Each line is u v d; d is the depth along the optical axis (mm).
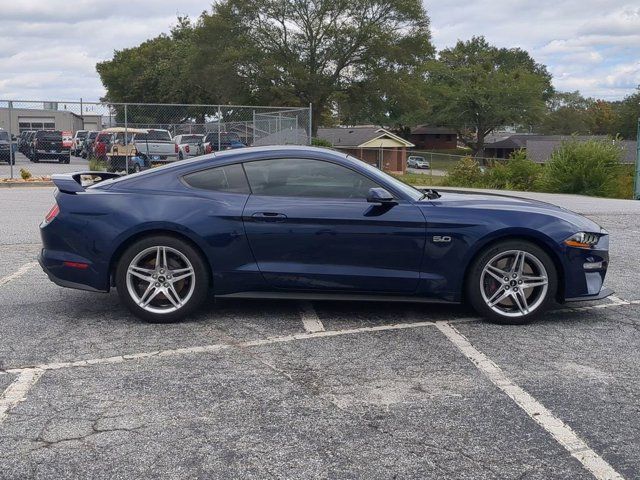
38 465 3299
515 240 5562
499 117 78250
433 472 3254
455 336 5363
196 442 3541
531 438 3613
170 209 5457
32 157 33438
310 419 3826
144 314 5586
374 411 3941
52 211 5648
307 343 5172
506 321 5648
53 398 4090
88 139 33594
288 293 5582
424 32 59625
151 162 21609
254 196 5555
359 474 3227
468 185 29516
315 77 57656
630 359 4879
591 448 3510
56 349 4992
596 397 4172
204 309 6094
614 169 26547
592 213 14117
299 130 23703
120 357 4828
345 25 57406
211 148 22922
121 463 3320
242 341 5207
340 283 5512
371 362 4762
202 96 71250
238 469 3268
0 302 6305
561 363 4773
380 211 5469
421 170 62562
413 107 62594
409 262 5508
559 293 5723
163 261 5551
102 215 5492
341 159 5664
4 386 4273
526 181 28516
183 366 4656
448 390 4262
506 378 4473
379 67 59125
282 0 57438
